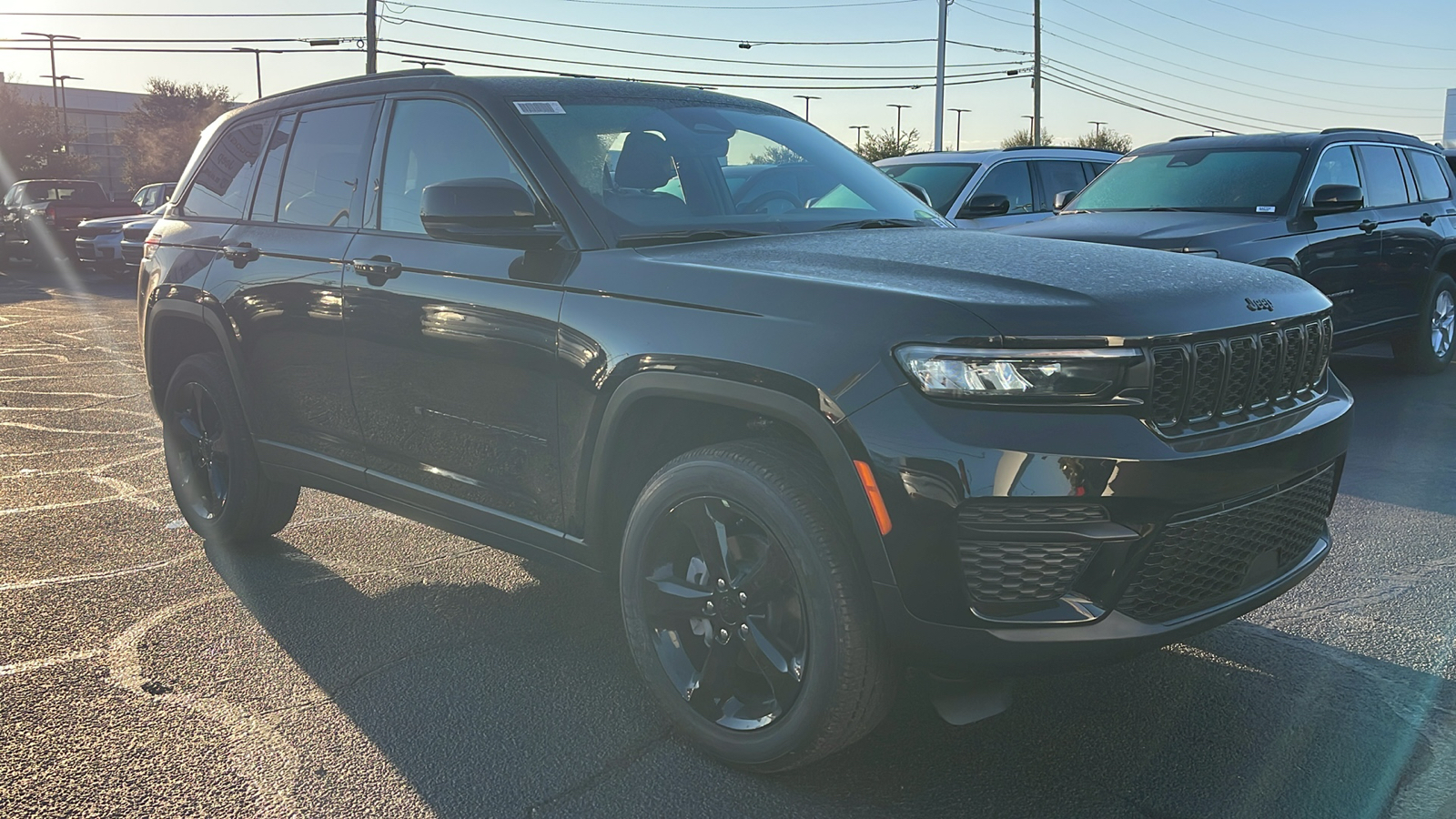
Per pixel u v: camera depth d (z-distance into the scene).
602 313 3.07
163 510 5.30
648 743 3.05
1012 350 2.46
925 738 3.04
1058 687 3.34
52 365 9.72
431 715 3.21
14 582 4.29
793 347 2.67
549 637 3.78
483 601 4.12
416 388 3.62
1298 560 3.04
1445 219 8.96
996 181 10.33
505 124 3.52
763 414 2.70
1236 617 2.82
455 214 3.17
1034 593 2.51
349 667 3.54
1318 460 2.93
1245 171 8.05
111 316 13.59
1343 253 7.77
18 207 21.86
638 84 4.05
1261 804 2.72
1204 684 3.36
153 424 7.27
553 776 2.88
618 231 3.26
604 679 3.46
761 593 2.77
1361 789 2.79
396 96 3.96
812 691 2.66
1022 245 3.26
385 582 4.32
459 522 3.63
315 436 4.12
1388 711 3.20
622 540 3.20
